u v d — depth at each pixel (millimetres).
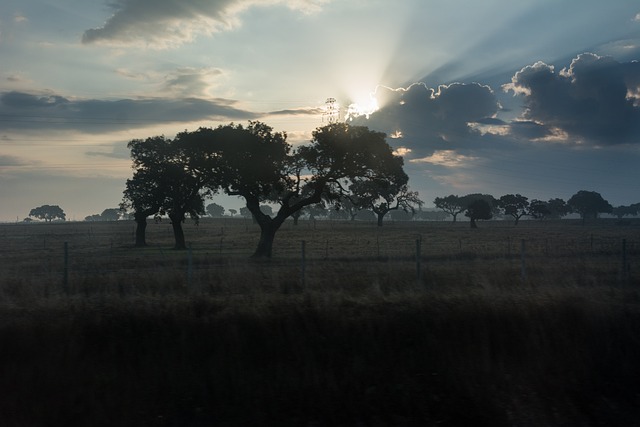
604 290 12219
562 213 195375
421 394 8391
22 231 106750
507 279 14984
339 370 8828
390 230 96250
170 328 9469
